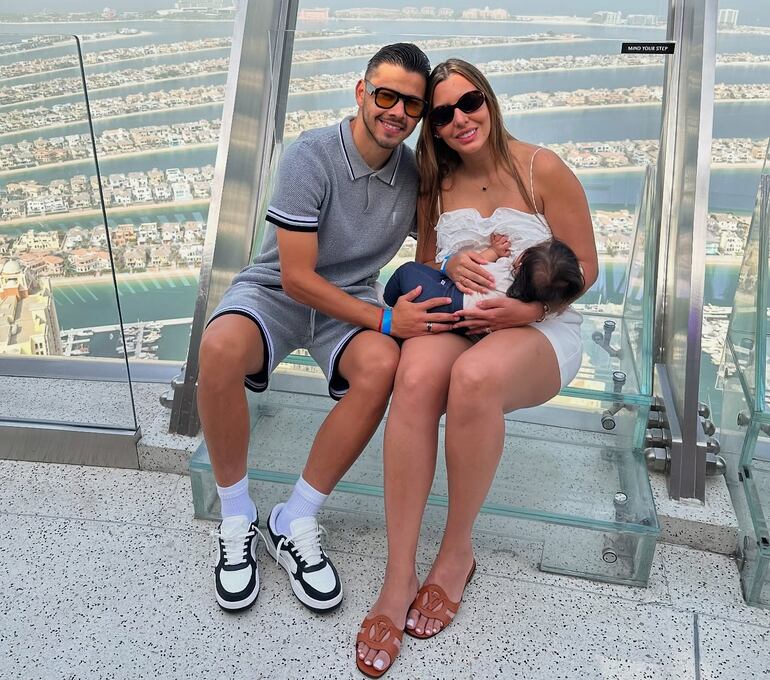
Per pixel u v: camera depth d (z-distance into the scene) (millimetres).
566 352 1676
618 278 2121
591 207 2166
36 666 1520
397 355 1639
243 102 2104
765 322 1836
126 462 2127
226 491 1716
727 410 2105
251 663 1532
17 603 1670
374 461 1969
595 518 1757
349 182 1685
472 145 1672
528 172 1724
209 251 2051
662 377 2131
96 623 1624
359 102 1649
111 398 2062
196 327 2053
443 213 1786
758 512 1746
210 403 1597
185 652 1557
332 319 1785
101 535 1880
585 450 1999
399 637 1540
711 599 1734
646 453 1977
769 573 1679
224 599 1639
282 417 2107
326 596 1630
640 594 1742
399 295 1755
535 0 2316
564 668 1538
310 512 1714
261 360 1686
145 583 1733
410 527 1562
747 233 2141
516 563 1821
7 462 2160
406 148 1792
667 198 2178
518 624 1641
